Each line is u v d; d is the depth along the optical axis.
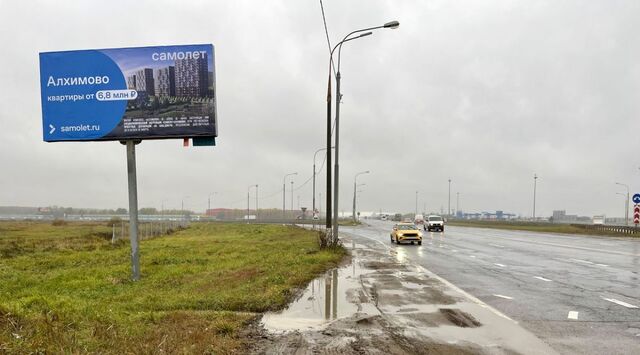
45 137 15.76
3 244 30.42
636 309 9.27
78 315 8.25
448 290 11.66
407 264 17.92
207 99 15.85
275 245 28.38
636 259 19.86
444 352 6.35
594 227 51.03
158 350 5.92
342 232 53.12
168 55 15.89
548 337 7.10
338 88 24.16
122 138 15.80
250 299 9.93
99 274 16.38
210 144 16.02
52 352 5.63
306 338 7.09
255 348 6.57
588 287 12.15
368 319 8.36
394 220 137.00
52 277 15.68
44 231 53.31
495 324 7.96
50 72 15.77
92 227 66.00
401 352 6.36
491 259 20.00
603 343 6.77
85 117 15.77
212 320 8.20
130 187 15.77
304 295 10.92
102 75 15.81
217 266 18.12
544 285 12.51
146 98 15.81
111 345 6.15
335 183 24.16
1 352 5.38
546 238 38.00
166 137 15.84
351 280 13.47
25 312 7.95
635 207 43.34
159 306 9.74
